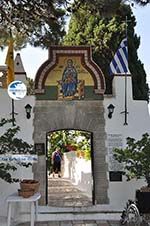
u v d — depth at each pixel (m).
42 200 13.07
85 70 13.60
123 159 12.15
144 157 11.87
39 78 13.40
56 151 23.62
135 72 19.98
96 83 13.52
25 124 13.17
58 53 13.55
